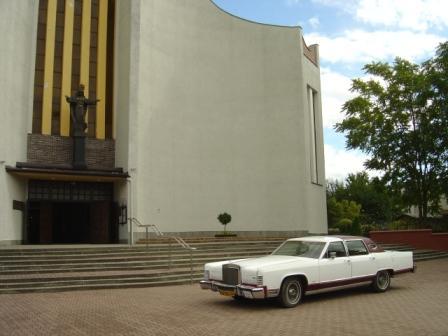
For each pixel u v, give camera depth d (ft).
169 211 81.76
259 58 96.68
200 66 90.17
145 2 81.41
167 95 84.33
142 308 32.65
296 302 32.96
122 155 76.74
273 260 33.91
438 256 81.15
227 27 94.84
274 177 93.45
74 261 51.49
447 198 101.60
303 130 93.40
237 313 30.55
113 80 81.71
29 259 50.65
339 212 175.01
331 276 35.29
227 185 90.02
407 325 26.53
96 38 81.82
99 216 77.05
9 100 67.41
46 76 76.95
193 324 27.12
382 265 39.73
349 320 28.02
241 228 90.02
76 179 74.74
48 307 33.47
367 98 104.37
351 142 104.12
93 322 27.94
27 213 73.00
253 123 94.27
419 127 97.50
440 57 92.07
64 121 76.95
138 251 57.93
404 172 101.04
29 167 70.03
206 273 35.35
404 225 112.16
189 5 90.07
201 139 88.28
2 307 33.71
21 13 71.51
